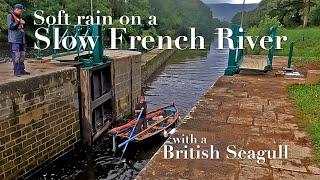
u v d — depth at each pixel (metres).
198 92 23.56
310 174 5.28
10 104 8.92
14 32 9.66
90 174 10.71
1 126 8.66
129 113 16.38
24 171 9.58
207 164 5.57
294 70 14.73
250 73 14.27
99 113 13.66
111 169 11.03
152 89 24.41
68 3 41.53
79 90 12.23
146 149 12.22
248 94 10.30
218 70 35.44
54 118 10.80
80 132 12.38
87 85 12.23
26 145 9.61
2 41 35.50
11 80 9.12
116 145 11.99
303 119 7.74
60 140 11.16
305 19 40.38
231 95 10.14
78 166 11.17
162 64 38.72
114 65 14.56
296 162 5.66
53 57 13.36
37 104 9.97
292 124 7.51
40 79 10.04
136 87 17.14
